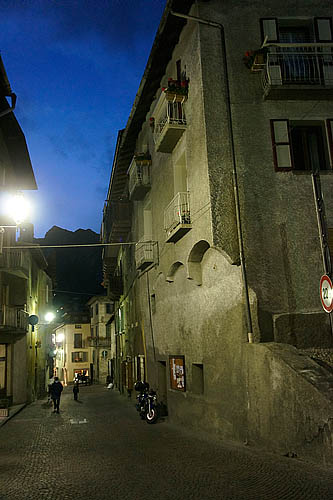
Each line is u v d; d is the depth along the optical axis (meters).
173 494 5.92
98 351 61.53
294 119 11.84
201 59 11.91
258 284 10.67
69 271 105.56
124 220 23.52
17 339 25.05
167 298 16.16
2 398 23.02
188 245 12.88
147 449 9.61
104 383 59.59
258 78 11.99
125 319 28.64
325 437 6.81
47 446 10.98
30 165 23.50
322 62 11.88
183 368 13.98
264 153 11.57
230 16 12.28
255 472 6.84
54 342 73.44
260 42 12.16
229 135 11.50
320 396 6.99
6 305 21.95
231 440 10.23
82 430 14.03
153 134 16.72
